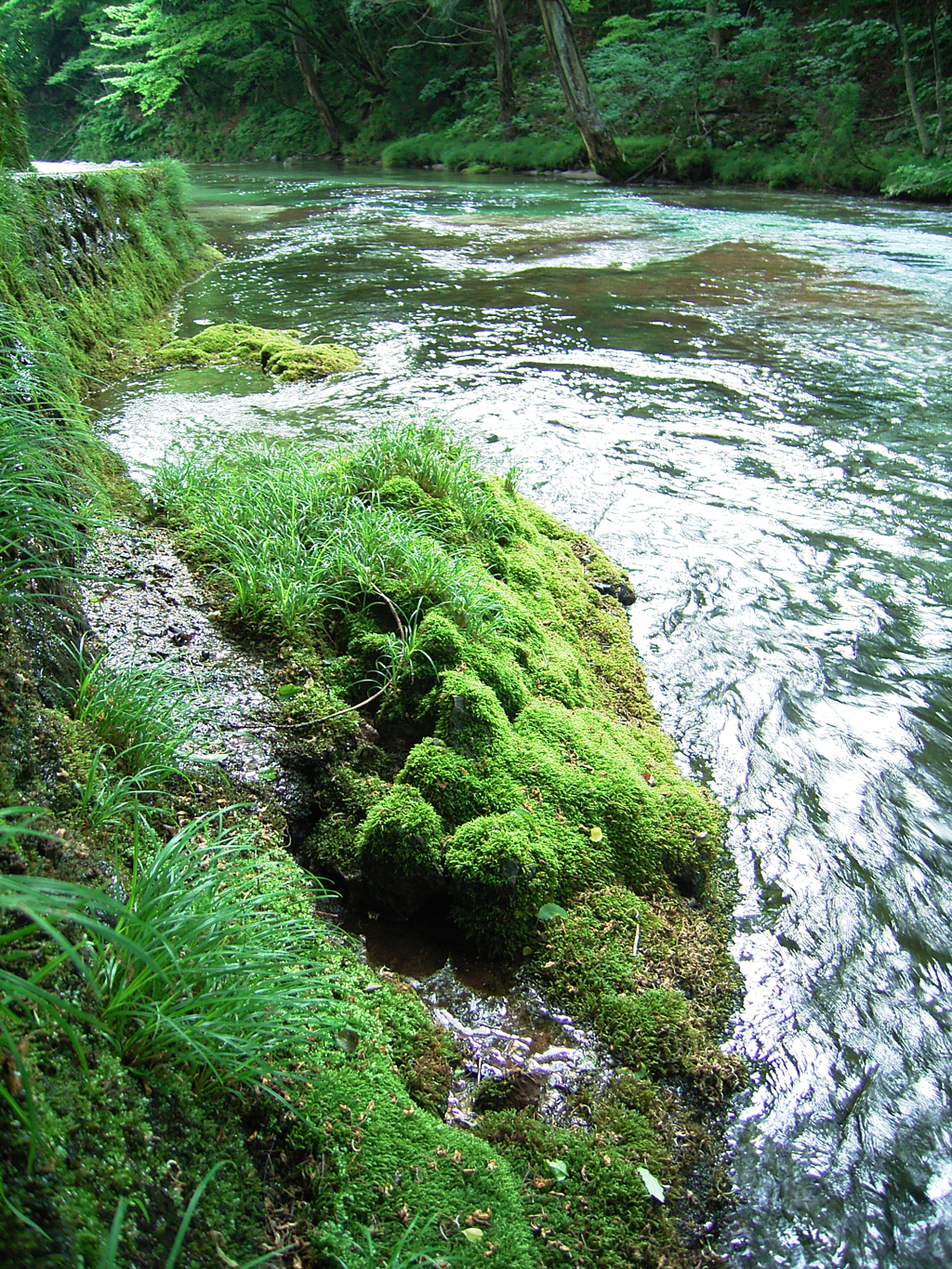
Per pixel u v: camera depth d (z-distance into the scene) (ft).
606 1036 8.91
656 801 11.35
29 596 9.19
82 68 139.95
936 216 54.65
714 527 18.94
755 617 16.07
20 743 7.88
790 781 12.46
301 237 52.47
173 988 6.66
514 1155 7.72
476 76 108.17
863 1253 7.30
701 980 9.47
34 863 6.83
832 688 14.30
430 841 10.02
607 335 31.89
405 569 13.38
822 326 32.60
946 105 65.26
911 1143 8.09
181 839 7.62
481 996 9.30
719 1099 8.42
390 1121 7.44
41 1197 4.86
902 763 12.75
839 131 68.74
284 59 125.39
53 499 12.26
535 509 17.97
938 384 26.81
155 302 34.17
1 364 13.21
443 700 11.43
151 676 10.37
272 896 8.04
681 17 86.84
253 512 14.84
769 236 49.49
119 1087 5.89
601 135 77.92
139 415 22.58
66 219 28.35
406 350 30.09
